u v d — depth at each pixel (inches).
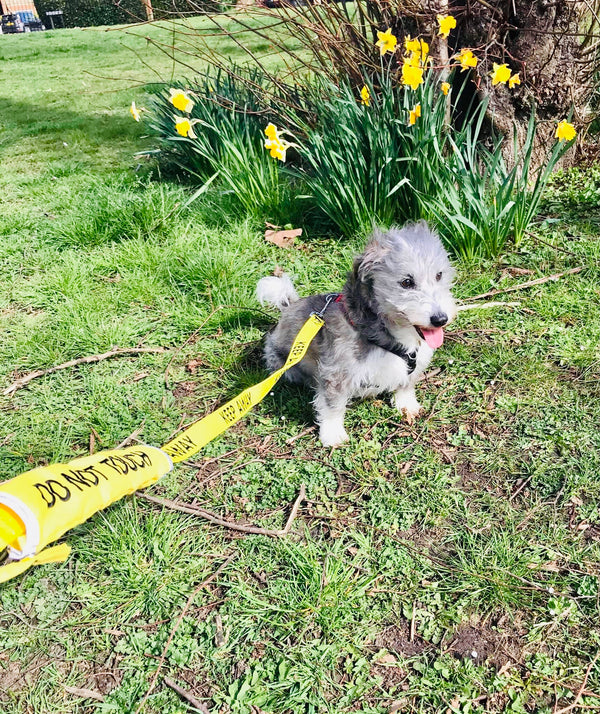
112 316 49.3
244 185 62.5
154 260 55.1
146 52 166.9
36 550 18.5
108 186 71.3
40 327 48.5
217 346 45.6
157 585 28.7
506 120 59.5
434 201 51.8
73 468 21.7
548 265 51.4
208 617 27.5
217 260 52.5
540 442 35.4
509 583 27.8
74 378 43.3
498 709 23.6
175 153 74.2
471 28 56.8
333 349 35.1
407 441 36.5
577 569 28.4
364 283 33.8
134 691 24.8
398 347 34.7
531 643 25.7
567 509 31.4
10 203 72.7
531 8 55.1
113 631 27.1
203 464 35.4
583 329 44.0
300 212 62.1
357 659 25.5
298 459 35.5
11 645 26.7
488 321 45.8
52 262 57.7
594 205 59.1
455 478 33.6
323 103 61.2
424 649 25.8
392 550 29.8
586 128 65.9
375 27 58.6
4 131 105.9
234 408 30.6
